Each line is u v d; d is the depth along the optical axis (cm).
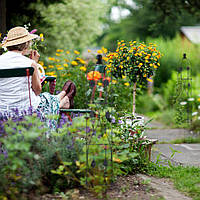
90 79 353
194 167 436
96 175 317
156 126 828
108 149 327
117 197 312
